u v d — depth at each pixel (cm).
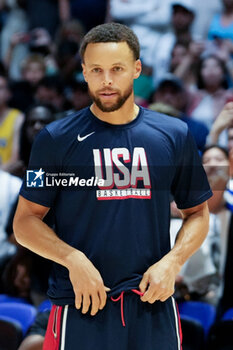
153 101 1691
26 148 1403
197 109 1720
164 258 632
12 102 1914
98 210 627
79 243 632
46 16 2242
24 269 1197
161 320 638
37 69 1955
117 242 623
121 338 622
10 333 1072
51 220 684
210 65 1755
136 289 623
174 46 1939
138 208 628
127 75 614
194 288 1129
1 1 2330
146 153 636
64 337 630
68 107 1716
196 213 673
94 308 612
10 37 2308
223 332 1038
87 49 614
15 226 652
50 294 651
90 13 2197
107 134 637
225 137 1301
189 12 1972
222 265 1152
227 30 1933
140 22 2075
